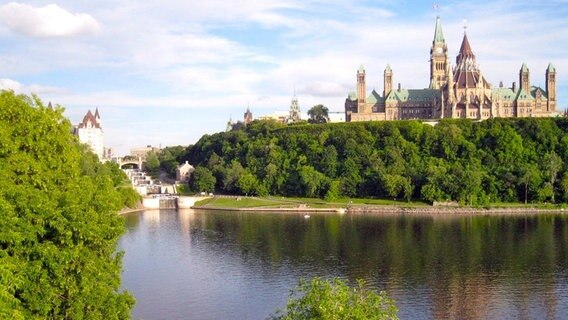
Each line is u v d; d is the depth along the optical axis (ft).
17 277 183.32
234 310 391.65
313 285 212.64
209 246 606.14
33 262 201.05
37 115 254.06
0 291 164.86
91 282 220.84
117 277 247.91
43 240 213.87
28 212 207.00
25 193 211.82
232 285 451.12
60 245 212.84
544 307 391.24
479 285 442.91
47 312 205.26
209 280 466.70
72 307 212.02
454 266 501.97
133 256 558.97
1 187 210.79
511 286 439.63
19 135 243.60
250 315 381.60
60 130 268.82
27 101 266.16
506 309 388.37
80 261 216.95
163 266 516.32
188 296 423.64
